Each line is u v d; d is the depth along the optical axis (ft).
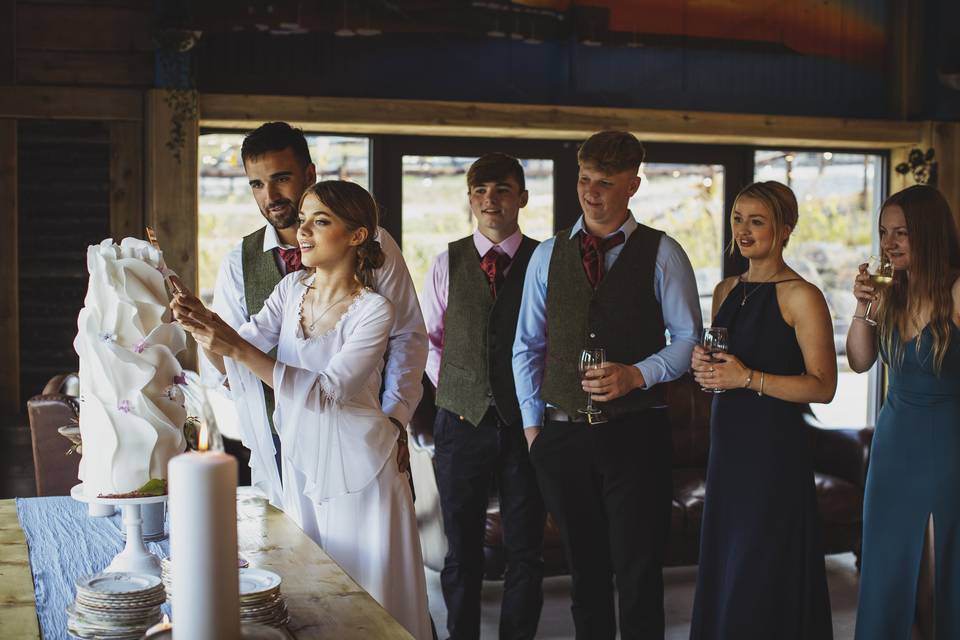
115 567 5.46
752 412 9.48
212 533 3.37
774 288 9.57
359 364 6.97
